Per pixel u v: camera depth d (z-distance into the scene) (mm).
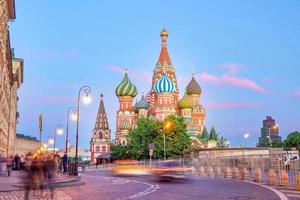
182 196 19906
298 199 18656
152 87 135750
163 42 140125
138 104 139250
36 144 161250
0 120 52844
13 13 55594
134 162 75688
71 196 19750
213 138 163125
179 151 87375
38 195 20016
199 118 146750
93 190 23766
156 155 87125
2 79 50094
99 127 164875
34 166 18234
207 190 23797
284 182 28094
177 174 53469
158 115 121125
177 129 88938
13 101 96688
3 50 47531
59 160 56000
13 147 100062
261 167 40156
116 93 143000
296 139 116625
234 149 83188
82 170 80000
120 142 136125
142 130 89812
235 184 30000
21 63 99312
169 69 136625
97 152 161875
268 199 18656
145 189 24469
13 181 28875
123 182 32531
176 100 135250
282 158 36625
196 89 151125
